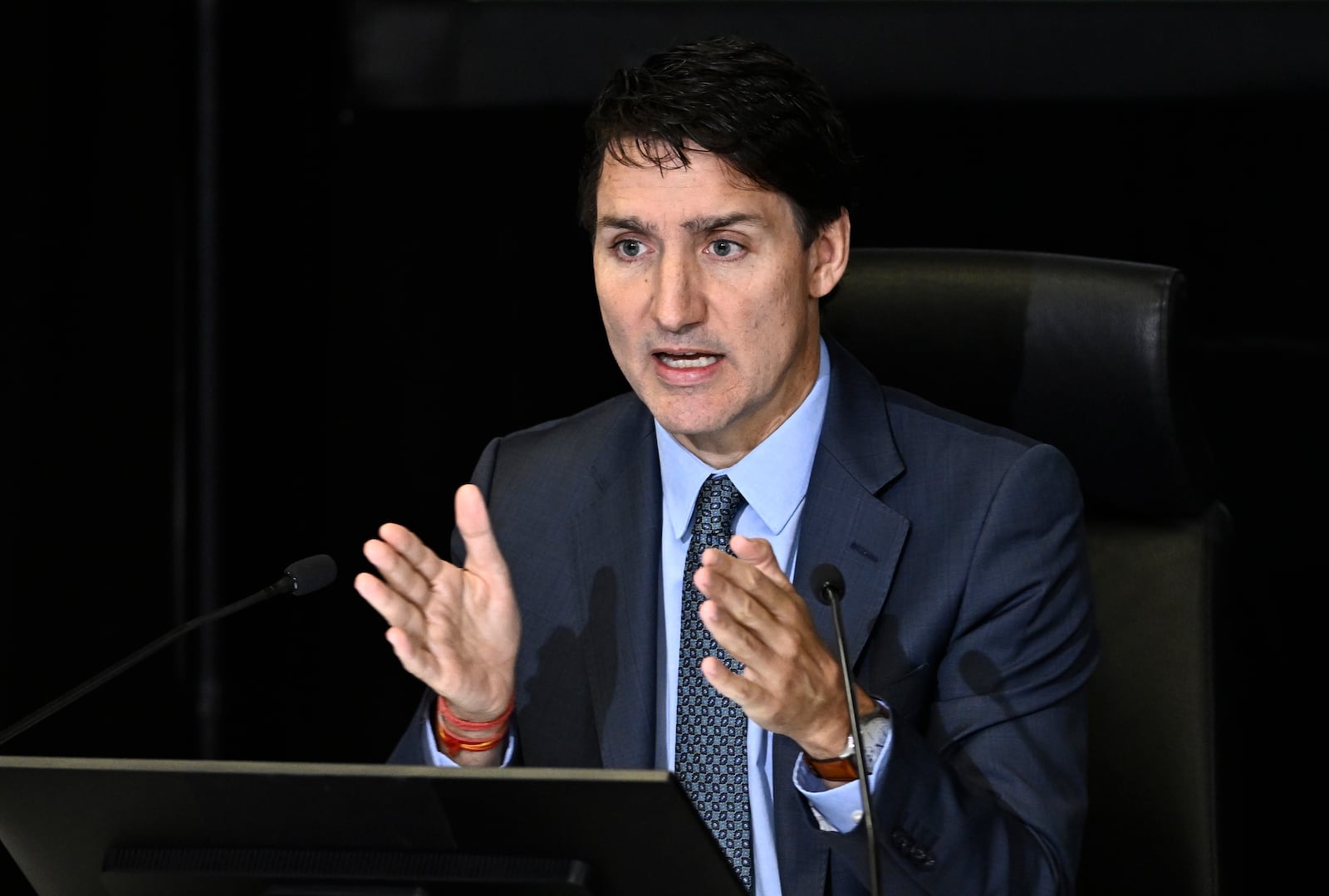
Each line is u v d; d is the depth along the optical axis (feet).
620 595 18.75
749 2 30.42
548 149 31.78
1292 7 28.89
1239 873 19.81
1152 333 19.11
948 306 20.27
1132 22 29.45
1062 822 16.52
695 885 12.53
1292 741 29.12
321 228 32.96
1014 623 17.48
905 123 30.25
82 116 31.76
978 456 18.22
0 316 30.55
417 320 32.73
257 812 12.76
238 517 33.58
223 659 33.78
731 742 17.62
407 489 33.14
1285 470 29.50
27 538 31.17
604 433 20.03
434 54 31.99
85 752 32.14
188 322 33.01
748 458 18.26
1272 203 29.30
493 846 12.62
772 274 16.80
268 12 32.42
